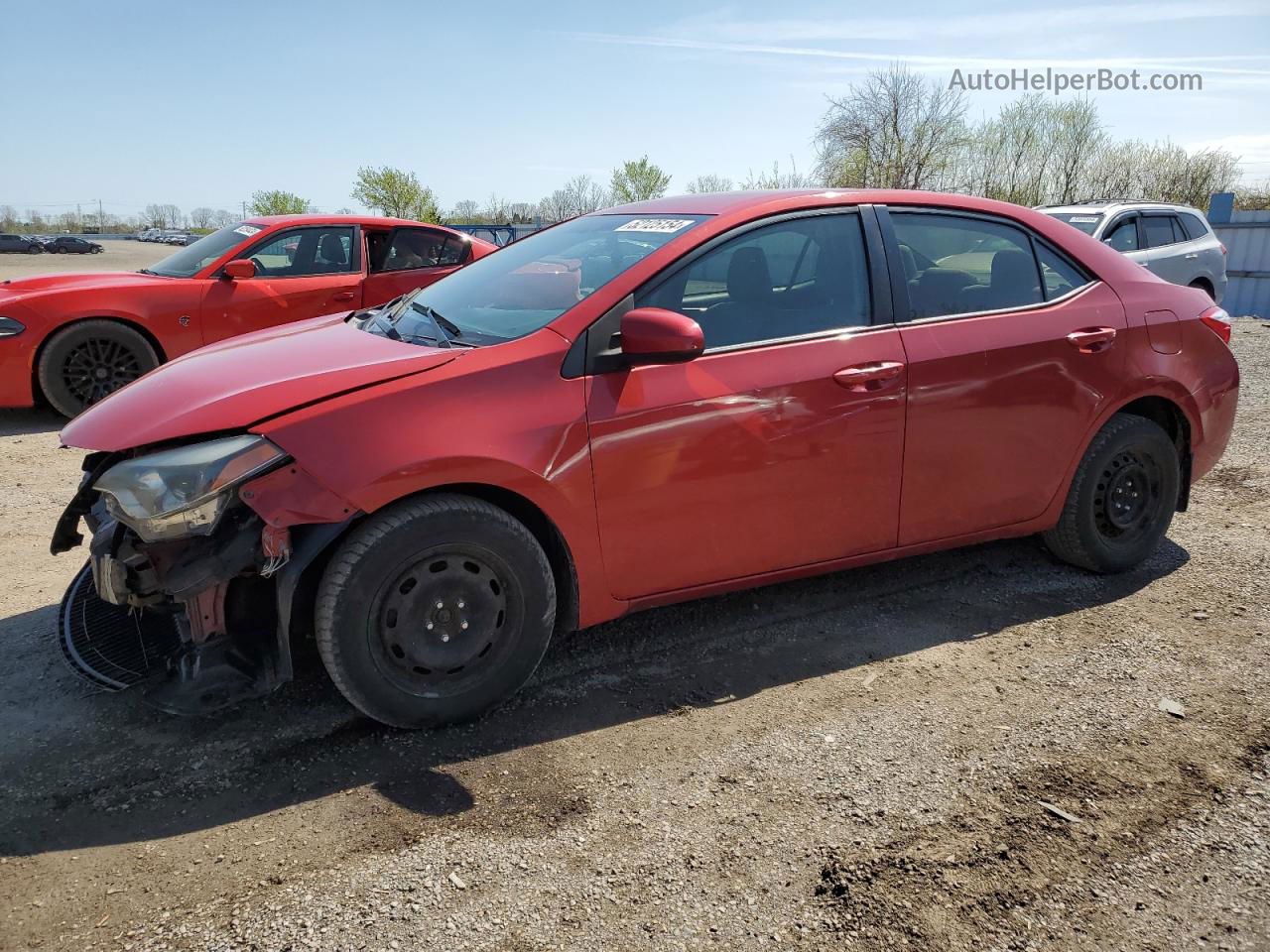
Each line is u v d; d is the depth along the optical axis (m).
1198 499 5.05
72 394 6.83
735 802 2.40
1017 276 3.55
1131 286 3.77
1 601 3.60
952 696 2.95
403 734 2.72
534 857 2.19
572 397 2.71
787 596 3.71
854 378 3.07
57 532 2.97
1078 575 3.93
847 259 3.23
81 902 2.03
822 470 3.09
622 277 2.88
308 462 2.42
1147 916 2.01
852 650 3.27
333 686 2.98
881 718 2.82
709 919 1.99
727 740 2.70
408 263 8.14
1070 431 3.56
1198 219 11.52
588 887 2.09
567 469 2.70
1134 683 3.03
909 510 3.31
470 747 2.66
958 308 3.38
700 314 2.97
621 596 2.92
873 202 3.35
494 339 2.85
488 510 2.63
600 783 2.49
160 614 2.74
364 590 2.50
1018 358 3.38
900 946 1.92
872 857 2.19
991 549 4.22
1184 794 2.44
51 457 5.92
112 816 2.33
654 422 2.80
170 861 2.17
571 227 3.67
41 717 2.79
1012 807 2.38
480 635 2.71
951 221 3.48
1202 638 3.35
